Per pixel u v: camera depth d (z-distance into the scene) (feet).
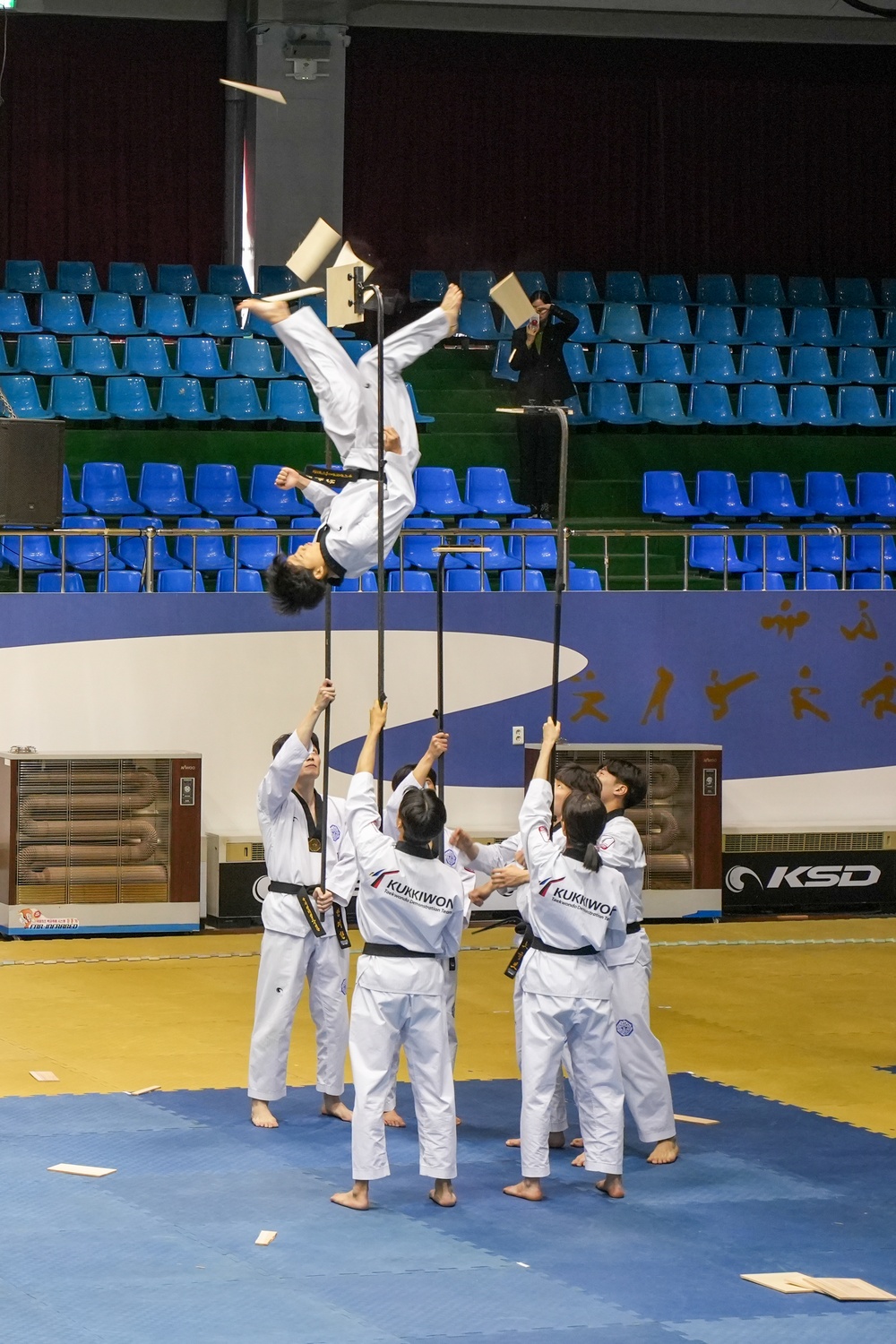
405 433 24.08
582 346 70.13
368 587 51.39
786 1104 30.89
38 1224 23.70
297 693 46.80
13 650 44.70
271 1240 23.24
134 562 54.44
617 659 49.39
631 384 68.39
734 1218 24.77
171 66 69.56
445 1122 25.12
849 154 76.69
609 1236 23.86
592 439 62.80
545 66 73.31
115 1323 20.15
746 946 44.80
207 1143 27.76
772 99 75.66
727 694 50.34
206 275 70.64
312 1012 29.60
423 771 26.84
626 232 74.79
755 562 60.08
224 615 46.19
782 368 72.84
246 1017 36.04
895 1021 37.06
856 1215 24.99
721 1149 28.25
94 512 55.93
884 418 68.08
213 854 45.65
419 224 72.69
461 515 59.11
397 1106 30.78
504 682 48.34
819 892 49.75
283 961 28.86
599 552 59.52
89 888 43.68
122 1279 21.67
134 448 60.13
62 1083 30.89
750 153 75.66
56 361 63.52
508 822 48.44
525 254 73.87
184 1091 30.63
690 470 64.18
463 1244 23.40
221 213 70.64
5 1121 28.55
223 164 70.44
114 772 43.88
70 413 60.95
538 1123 25.40
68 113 68.69
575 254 74.38
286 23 67.51
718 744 49.93
